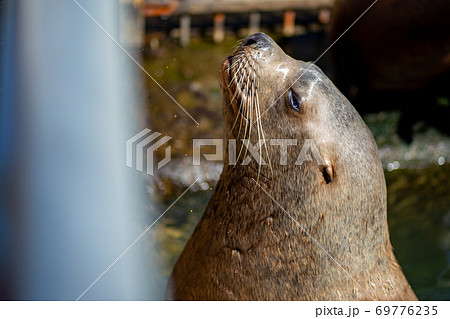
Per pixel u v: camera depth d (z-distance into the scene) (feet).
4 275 5.75
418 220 9.39
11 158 5.88
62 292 5.79
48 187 5.88
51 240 5.83
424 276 8.68
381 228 6.86
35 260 5.78
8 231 5.78
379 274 6.91
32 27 6.11
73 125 6.02
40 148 5.93
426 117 10.41
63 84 6.08
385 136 10.23
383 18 9.43
